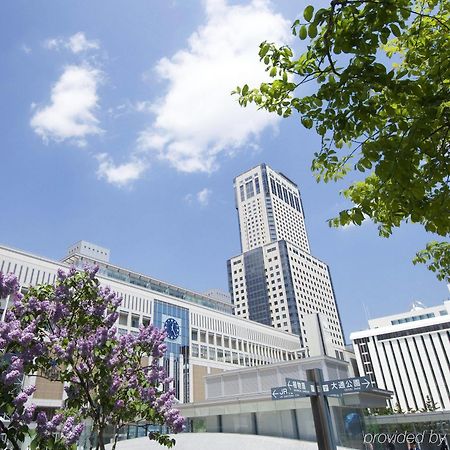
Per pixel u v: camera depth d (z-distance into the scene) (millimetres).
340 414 19531
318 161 6402
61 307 8445
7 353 6723
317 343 34625
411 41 6180
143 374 10180
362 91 4438
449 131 4520
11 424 5805
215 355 71062
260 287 142500
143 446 23281
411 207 4902
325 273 162125
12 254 45719
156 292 65125
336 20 4344
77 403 8258
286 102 5805
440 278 9086
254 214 171250
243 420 22719
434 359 87562
